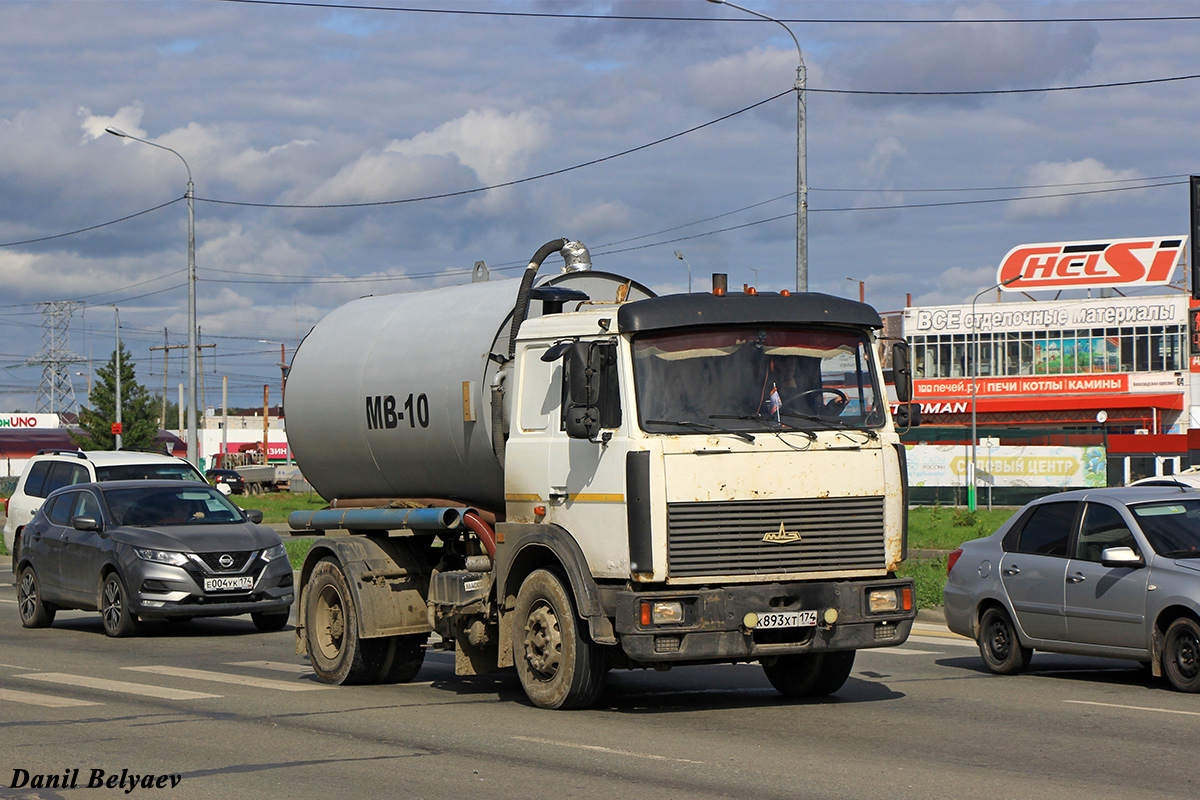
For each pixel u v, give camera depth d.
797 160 33.97
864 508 12.42
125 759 10.63
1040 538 15.73
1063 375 102.25
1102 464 61.56
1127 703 13.34
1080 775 9.77
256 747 11.12
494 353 13.77
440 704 13.57
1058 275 102.69
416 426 14.65
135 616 20.69
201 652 18.86
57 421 144.62
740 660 12.34
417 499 15.26
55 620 24.55
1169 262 99.38
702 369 12.22
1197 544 14.40
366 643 14.98
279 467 100.38
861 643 12.23
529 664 13.01
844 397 12.64
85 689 14.80
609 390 12.17
